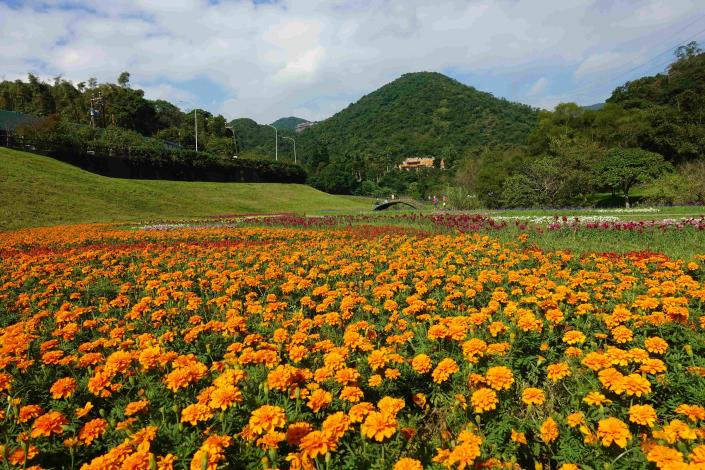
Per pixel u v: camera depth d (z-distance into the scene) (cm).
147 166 5356
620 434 278
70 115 8656
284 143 16788
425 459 310
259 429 285
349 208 5434
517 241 1327
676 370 387
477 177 5000
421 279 834
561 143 4109
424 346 475
